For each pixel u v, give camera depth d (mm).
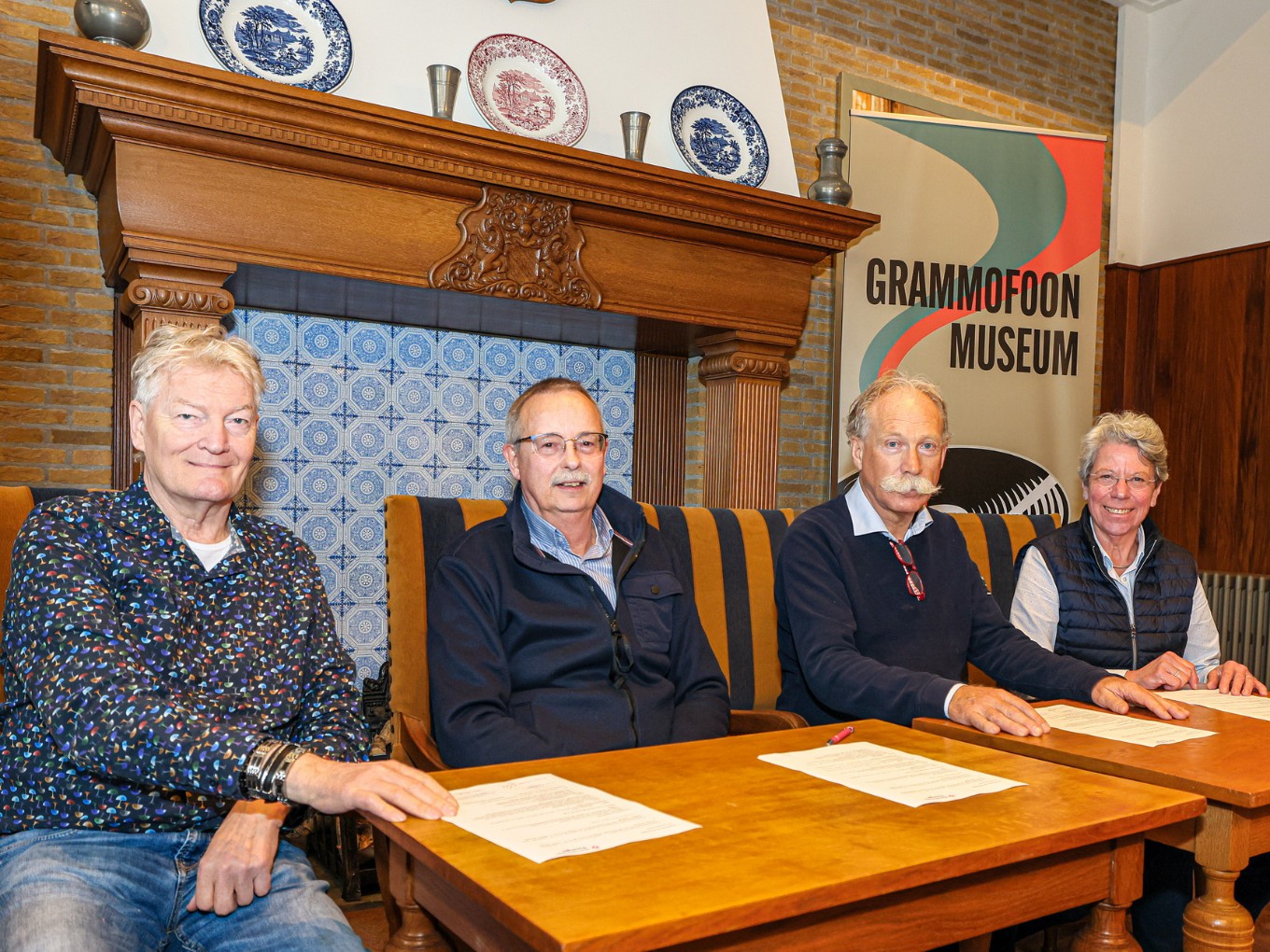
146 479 1648
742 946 981
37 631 1415
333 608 4270
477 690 1916
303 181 3445
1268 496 5867
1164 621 2713
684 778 1363
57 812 1478
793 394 5371
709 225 4277
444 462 4523
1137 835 1318
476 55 3961
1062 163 5746
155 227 3207
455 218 3736
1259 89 6020
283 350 4152
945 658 2395
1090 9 6480
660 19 4504
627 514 2289
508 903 902
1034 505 5691
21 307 3523
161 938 1466
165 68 3057
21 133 3523
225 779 1278
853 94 5438
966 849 1074
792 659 2514
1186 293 6352
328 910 1480
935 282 5469
